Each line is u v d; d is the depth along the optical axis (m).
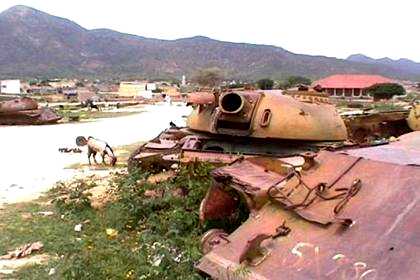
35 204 13.11
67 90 103.19
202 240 6.86
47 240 10.10
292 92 12.36
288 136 11.26
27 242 10.03
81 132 31.97
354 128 16.70
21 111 36.84
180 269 7.21
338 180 6.07
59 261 8.57
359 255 5.04
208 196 8.18
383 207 5.37
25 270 8.62
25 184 15.91
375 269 4.81
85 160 20.97
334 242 5.35
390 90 67.31
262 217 6.40
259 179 7.21
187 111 53.88
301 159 8.63
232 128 11.67
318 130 11.37
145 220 10.51
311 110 11.61
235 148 12.10
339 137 11.84
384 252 4.91
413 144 7.20
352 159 6.25
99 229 10.59
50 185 15.62
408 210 5.15
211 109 12.34
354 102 58.16
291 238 5.74
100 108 57.41
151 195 11.09
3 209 12.63
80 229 10.65
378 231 5.15
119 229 10.44
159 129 34.06
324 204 5.89
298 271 5.27
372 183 5.73
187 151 11.23
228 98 11.60
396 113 17.77
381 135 17.50
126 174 13.48
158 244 8.23
